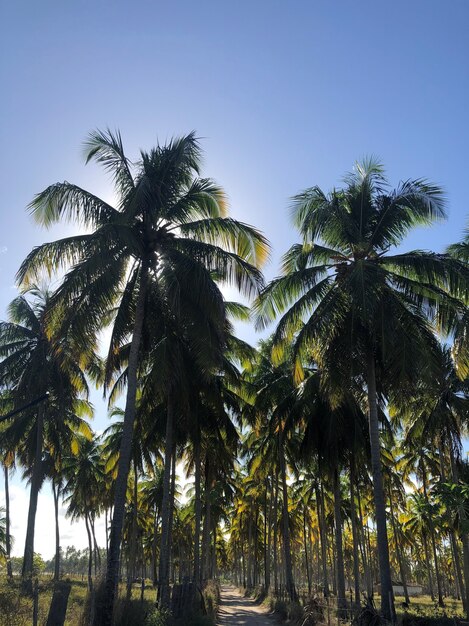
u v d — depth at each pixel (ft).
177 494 173.99
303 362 74.79
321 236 64.69
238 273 55.67
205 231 58.54
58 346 56.44
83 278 49.75
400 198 62.69
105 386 58.44
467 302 58.49
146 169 57.11
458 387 91.15
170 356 63.41
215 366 54.44
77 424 110.83
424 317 63.31
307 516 185.68
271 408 107.34
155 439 91.20
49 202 54.29
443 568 237.66
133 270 59.31
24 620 42.47
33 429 102.47
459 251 71.97
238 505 196.54
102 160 57.26
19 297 97.09
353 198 66.13
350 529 188.75
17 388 89.97
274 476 147.74
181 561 204.95
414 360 57.26
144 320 62.28
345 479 154.40
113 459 106.52
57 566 154.10
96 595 43.29
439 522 63.21
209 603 82.53
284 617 77.77
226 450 98.89
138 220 57.31
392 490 146.92
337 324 61.57
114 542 46.47
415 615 71.26
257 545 226.58
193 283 53.21
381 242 65.26
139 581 221.25
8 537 127.34
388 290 60.39
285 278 64.59
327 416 84.02
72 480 161.48
